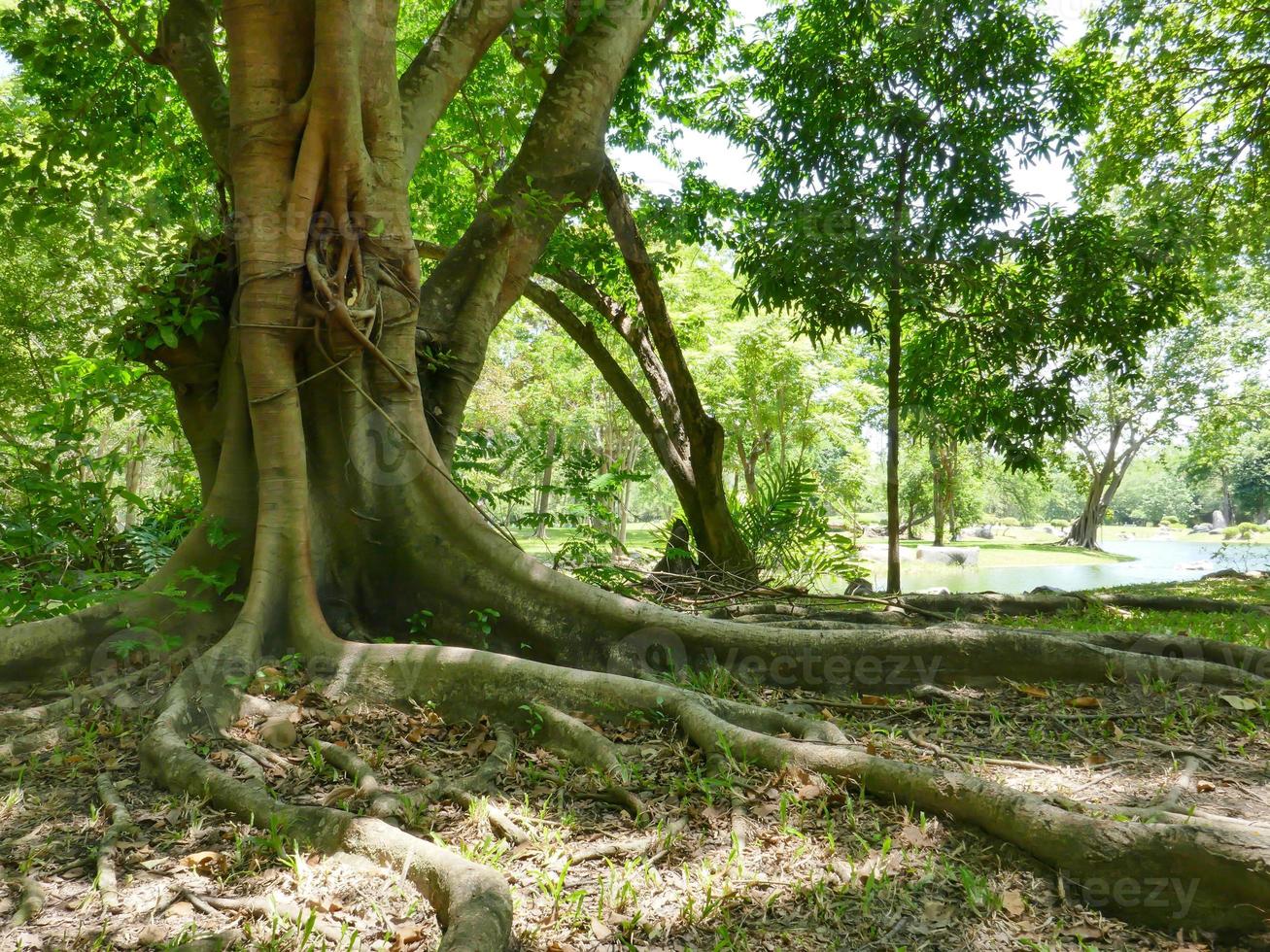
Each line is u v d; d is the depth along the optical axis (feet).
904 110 31.53
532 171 22.56
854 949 8.48
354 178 16.78
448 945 7.51
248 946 8.27
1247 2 41.70
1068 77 32.12
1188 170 45.27
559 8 19.43
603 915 8.91
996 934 8.80
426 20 41.60
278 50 16.12
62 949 8.21
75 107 24.21
